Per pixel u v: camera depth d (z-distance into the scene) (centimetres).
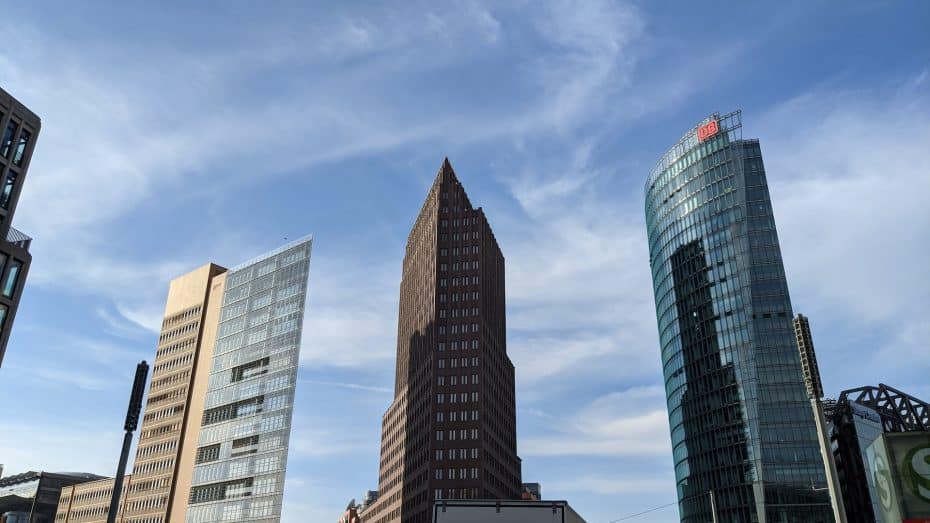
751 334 14612
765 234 15388
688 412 15600
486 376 17762
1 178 7381
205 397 17775
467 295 18388
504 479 17912
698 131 17338
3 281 7056
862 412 12400
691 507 14975
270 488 14912
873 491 11400
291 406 15625
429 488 15800
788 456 13350
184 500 16500
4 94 7469
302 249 17862
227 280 19438
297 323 16712
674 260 17100
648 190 19000
